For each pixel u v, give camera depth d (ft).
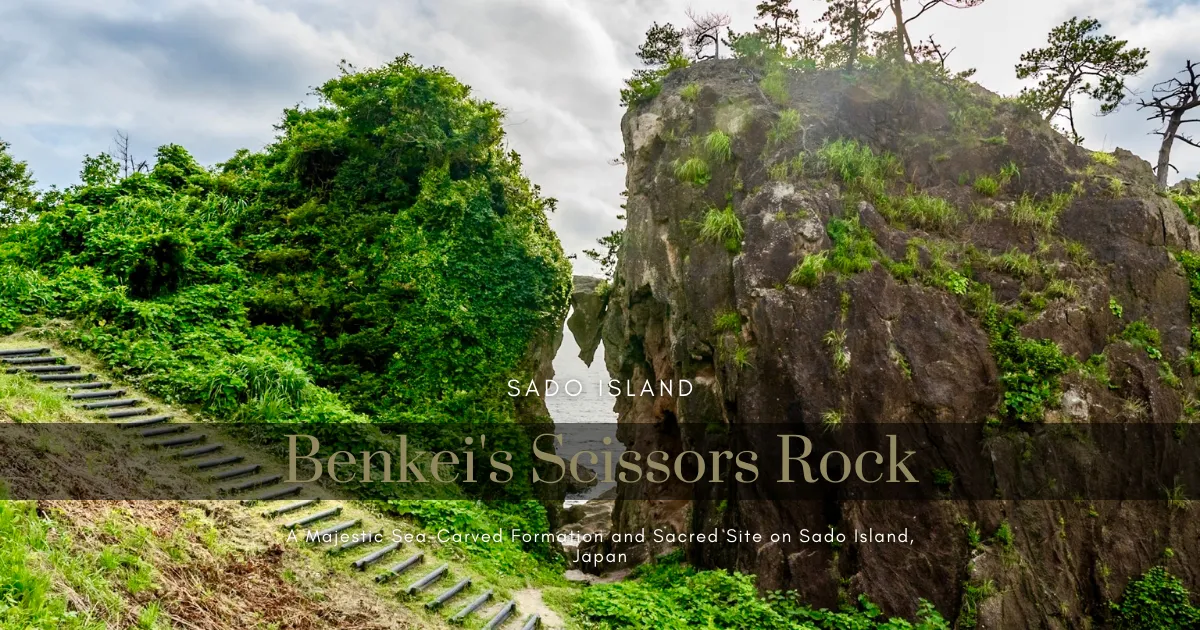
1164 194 41.65
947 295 36.11
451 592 25.21
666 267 43.70
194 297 40.98
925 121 43.52
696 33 56.13
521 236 52.01
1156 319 36.63
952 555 31.94
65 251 41.57
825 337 34.17
